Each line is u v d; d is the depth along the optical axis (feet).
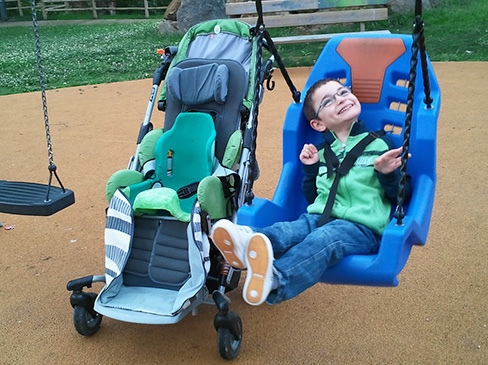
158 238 10.85
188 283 10.15
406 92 10.91
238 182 11.40
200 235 10.15
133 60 41.73
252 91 12.34
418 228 8.91
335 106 10.21
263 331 11.18
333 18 35.53
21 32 66.80
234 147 11.68
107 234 10.87
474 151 19.15
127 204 10.78
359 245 9.23
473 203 15.60
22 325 11.82
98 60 42.98
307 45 39.70
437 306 11.49
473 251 13.29
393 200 10.00
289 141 11.35
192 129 11.93
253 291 8.14
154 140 12.34
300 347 10.61
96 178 19.58
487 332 10.55
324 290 12.48
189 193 11.62
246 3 36.06
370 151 10.13
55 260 14.39
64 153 22.18
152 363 10.42
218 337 10.09
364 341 10.64
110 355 10.73
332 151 10.41
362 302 11.91
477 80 27.55
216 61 12.66
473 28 36.81
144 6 83.41
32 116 27.73
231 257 8.61
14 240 15.55
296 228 9.64
